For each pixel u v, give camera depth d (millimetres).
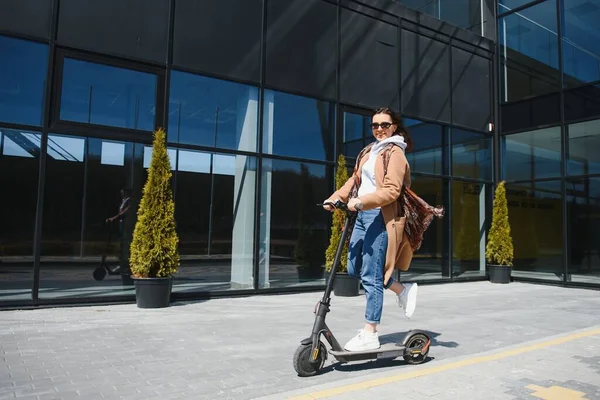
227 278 8148
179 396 3109
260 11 8555
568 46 11031
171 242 6793
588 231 10406
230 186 8234
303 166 8969
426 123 10922
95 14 7004
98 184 7094
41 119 6602
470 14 12312
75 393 3145
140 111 7387
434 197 10992
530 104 11766
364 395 3020
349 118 9617
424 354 3883
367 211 3748
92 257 7008
